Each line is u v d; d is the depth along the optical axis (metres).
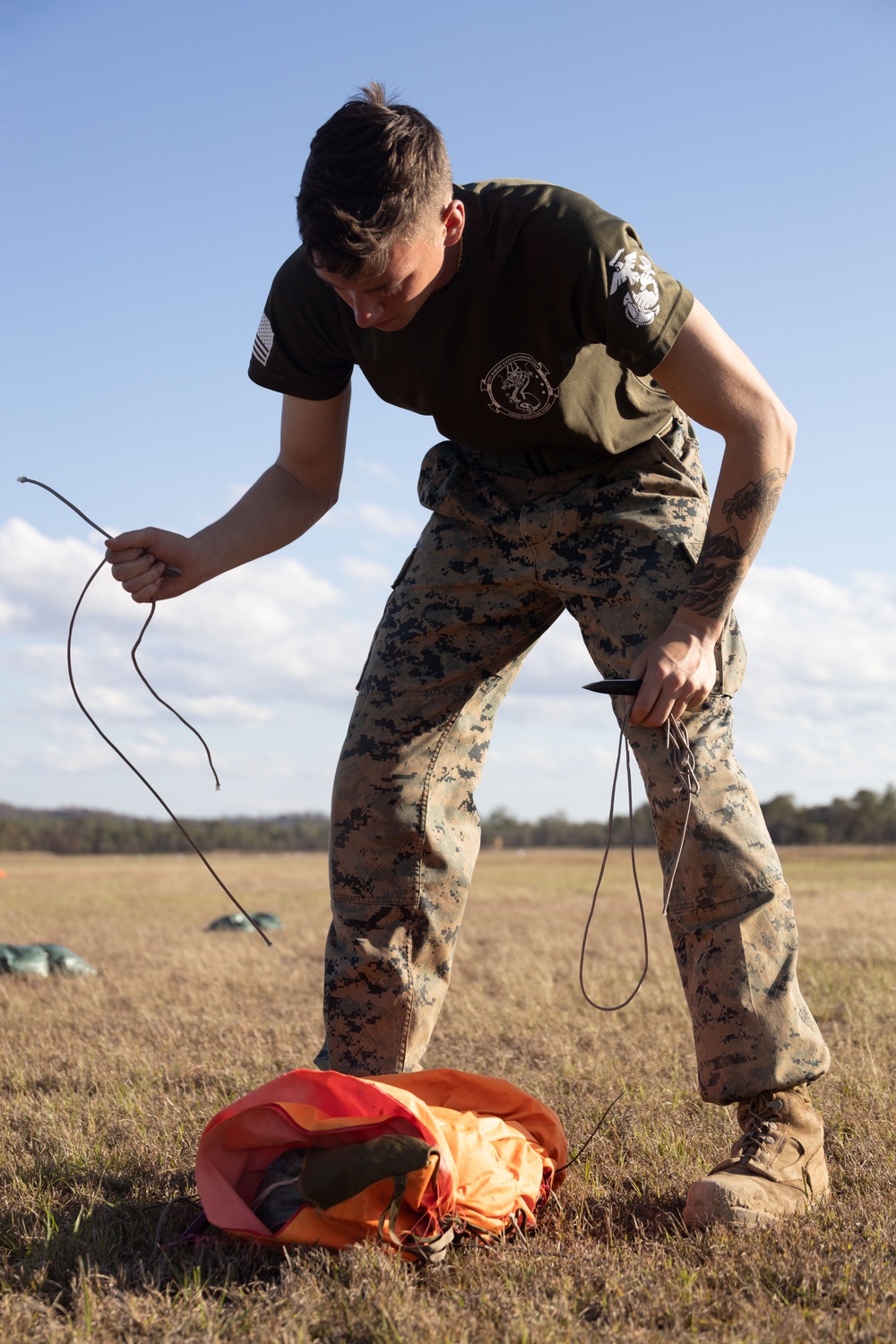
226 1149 2.05
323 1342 1.61
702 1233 1.95
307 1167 1.88
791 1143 2.11
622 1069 3.57
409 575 2.52
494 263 2.06
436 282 2.07
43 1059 4.07
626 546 2.29
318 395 2.50
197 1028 4.64
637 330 2.01
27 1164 2.52
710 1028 2.11
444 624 2.43
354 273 1.89
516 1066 3.71
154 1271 1.88
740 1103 2.19
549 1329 1.59
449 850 2.41
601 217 2.04
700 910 2.13
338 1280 1.76
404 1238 1.88
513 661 2.54
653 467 2.34
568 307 2.05
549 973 6.36
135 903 17.95
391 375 2.27
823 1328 1.58
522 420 2.23
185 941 9.57
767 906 2.12
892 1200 2.14
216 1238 1.99
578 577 2.31
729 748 2.21
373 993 2.37
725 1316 1.66
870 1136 2.61
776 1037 2.08
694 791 2.12
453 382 2.20
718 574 2.10
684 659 2.06
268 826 129.25
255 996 5.83
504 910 13.76
